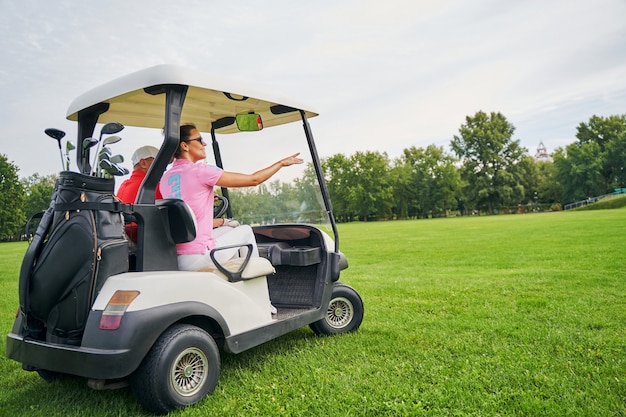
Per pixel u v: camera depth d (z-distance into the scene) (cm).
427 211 7006
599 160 6975
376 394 272
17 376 341
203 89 303
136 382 245
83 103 307
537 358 325
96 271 250
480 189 6762
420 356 339
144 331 236
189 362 264
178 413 250
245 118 383
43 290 254
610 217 2425
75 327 250
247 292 306
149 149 338
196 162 330
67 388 307
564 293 552
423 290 609
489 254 1042
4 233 5334
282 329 327
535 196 7575
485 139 6881
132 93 297
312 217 394
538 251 1032
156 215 274
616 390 268
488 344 364
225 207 415
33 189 5762
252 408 259
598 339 363
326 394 275
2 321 527
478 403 257
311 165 380
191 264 297
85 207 253
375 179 6612
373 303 535
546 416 240
